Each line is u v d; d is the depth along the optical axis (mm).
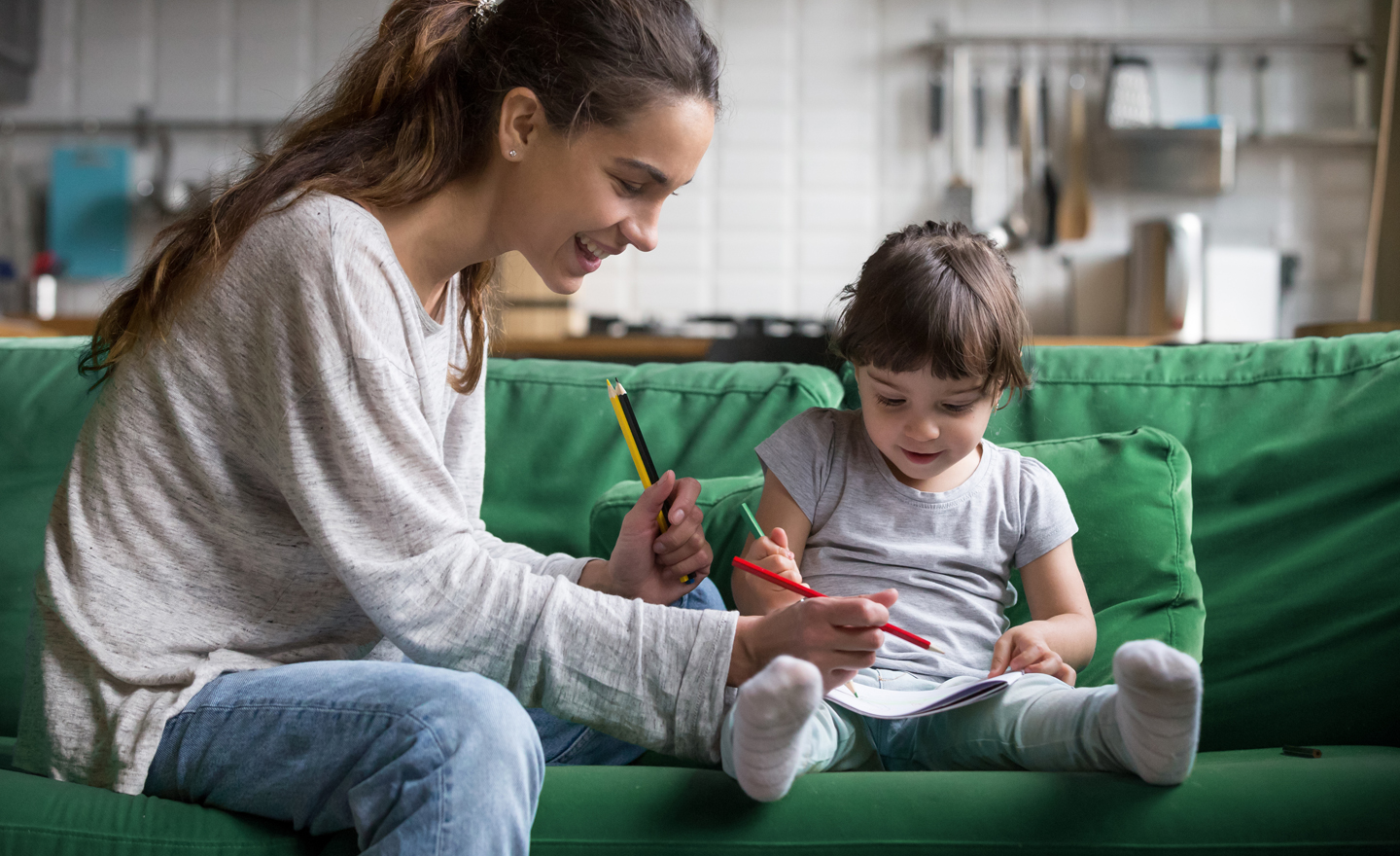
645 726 933
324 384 923
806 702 816
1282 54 3986
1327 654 1255
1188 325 3637
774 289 4062
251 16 4105
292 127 1121
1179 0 3994
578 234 1018
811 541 1240
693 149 999
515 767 849
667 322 3896
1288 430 1363
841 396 1563
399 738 846
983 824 875
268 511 995
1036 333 3986
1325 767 923
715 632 933
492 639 927
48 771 946
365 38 1189
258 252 961
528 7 998
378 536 933
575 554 1480
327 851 907
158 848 887
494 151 1013
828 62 4059
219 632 978
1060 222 3998
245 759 905
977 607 1174
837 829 879
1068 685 1054
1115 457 1322
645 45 964
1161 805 874
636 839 890
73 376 1583
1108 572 1263
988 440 1443
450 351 1139
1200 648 1228
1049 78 4031
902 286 1130
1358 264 3957
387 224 1021
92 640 945
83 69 4129
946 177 4039
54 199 4109
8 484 1521
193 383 969
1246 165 4000
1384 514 1291
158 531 974
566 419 1552
